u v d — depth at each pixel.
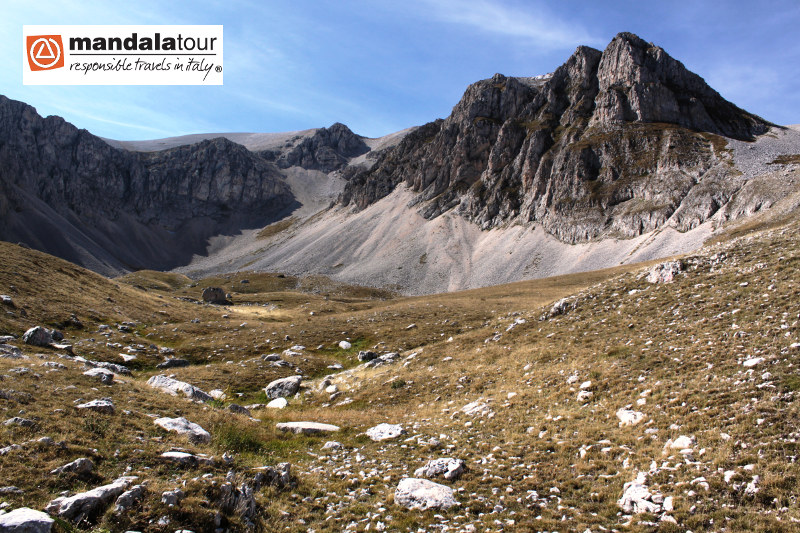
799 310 19.67
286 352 46.66
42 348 30.38
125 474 11.04
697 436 14.09
